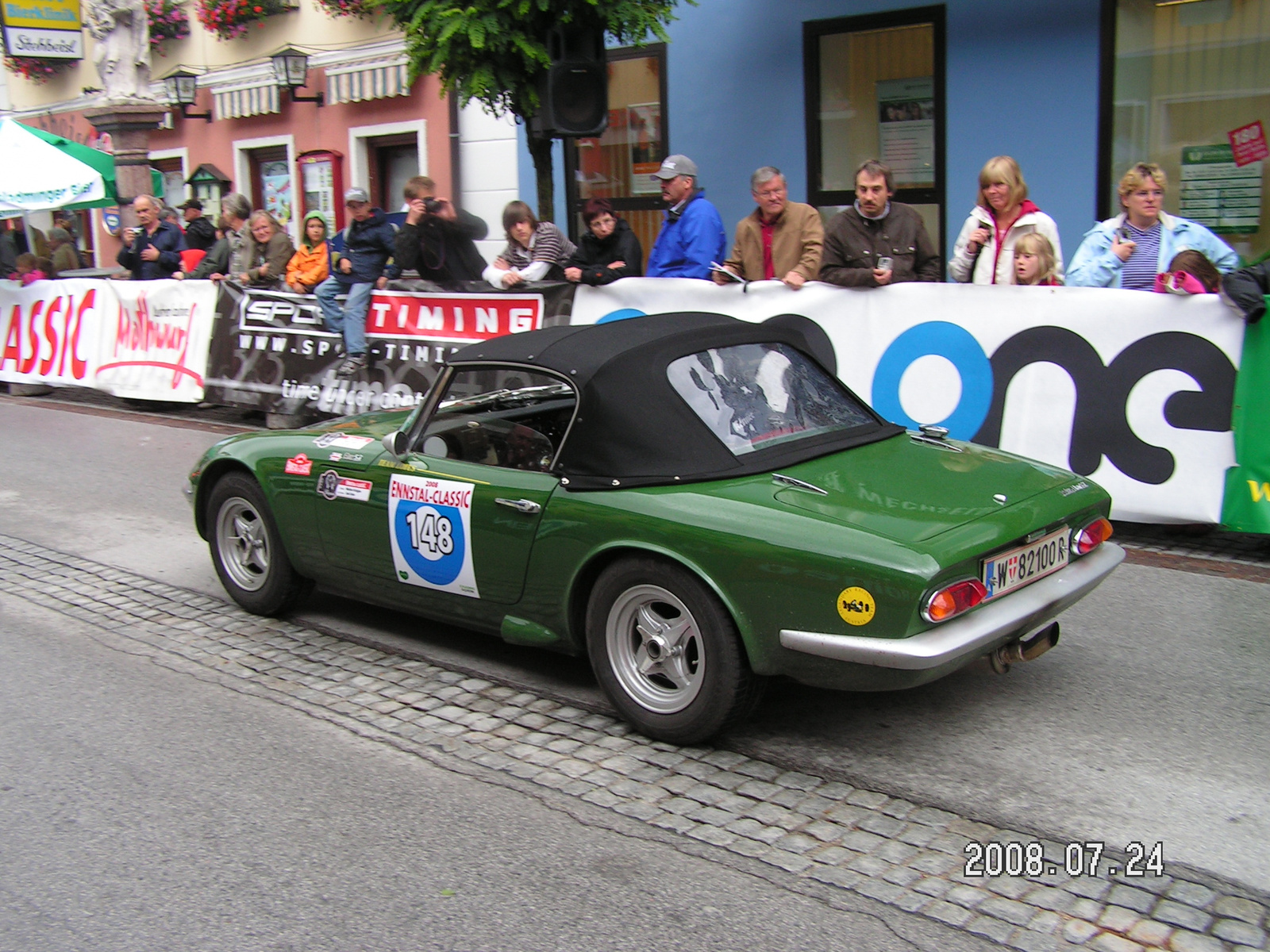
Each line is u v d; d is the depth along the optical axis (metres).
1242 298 5.71
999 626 3.70
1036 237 6.50
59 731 4.43
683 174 7.78
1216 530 6.41
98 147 19.73
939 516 3.79
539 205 9.40
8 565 6.68
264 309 10.25
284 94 15.49
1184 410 6.01
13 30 17.55
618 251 8.05
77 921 3.18
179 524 7.46
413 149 14.51
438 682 4.80
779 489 3.97
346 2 13.98
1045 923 3.02
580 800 3.78
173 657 5.19
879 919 3.06
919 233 7.09
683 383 4.25
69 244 17.66
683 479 4.06
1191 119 8.70
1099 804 3.62
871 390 7.00
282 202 16.27
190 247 11.98
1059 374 6.35
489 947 3.00
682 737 4.05
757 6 10.47
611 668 4.20
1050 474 4.32
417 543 4.75
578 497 4.18
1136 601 5.41
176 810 3.78
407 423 4.88
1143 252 6.51
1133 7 8.71
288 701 4.66
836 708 4.39
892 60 9.88
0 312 12.89
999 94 9.36
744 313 7.41
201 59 16.66
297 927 3.12
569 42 8.65
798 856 3.39
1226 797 3.63
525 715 4.45
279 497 5.31
